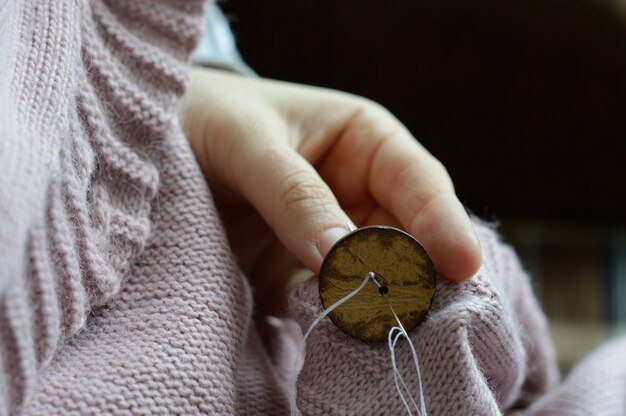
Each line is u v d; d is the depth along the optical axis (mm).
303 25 548
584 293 588
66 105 267
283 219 291
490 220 571
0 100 250
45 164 245
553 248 599
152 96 297
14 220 226
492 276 285
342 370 270
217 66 393
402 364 266
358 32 543
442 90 542
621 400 363
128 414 257
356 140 330
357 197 327
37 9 278
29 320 240
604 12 511
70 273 257
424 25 535
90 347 270
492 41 528
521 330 317
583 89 527
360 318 268
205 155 323
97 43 289
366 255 265
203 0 316
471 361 262
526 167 555
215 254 288
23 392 239
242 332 287
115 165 282
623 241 600
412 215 298
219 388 270
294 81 554
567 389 369
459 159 556
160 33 307
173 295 279
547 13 517
